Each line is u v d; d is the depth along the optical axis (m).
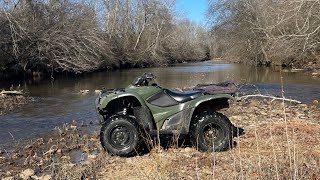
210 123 5.99
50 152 6.64
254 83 19.28
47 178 5.23
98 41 30.19
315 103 11.85
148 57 43.66
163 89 6.38
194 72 30.95
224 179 4.74
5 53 24.75
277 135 6.86
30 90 18.86
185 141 6.80
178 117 6.19
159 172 5.02
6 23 23.97
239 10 37.16
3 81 24.22
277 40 22.70
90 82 23.12
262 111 9.87
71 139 7.77
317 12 20.64
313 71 25.58
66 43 26.77
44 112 11.91
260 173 4.57
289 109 10.25
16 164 6.17
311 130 7.07
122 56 40.09
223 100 6.36
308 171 4.67
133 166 5.57
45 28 26.47
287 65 30.70
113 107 6.51
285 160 5.21
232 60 48.09
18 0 26.31
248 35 36.03
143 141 6.20
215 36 44.22
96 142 7.21
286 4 22.80
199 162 5.54
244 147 6.22
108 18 41.34
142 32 45.91
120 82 22.80
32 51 25.66
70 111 11.98
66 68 26.84
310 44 22.50
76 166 5.69
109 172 5.39
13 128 9.40
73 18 30.02
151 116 6.18
